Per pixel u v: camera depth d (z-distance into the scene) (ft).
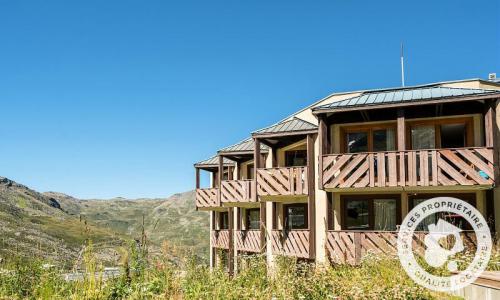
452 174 47.96
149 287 25.99
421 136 55.21
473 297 27.40
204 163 85.97
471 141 52.37
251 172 82.28
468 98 47.24
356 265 49.24
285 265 39.40
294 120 65.67
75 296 23.65
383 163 50.85
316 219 60.13
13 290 26.43
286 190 61.26
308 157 60.23
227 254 82.33
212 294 27.09
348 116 57.21
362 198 57.06
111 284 26.07
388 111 53.98
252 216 82.38
